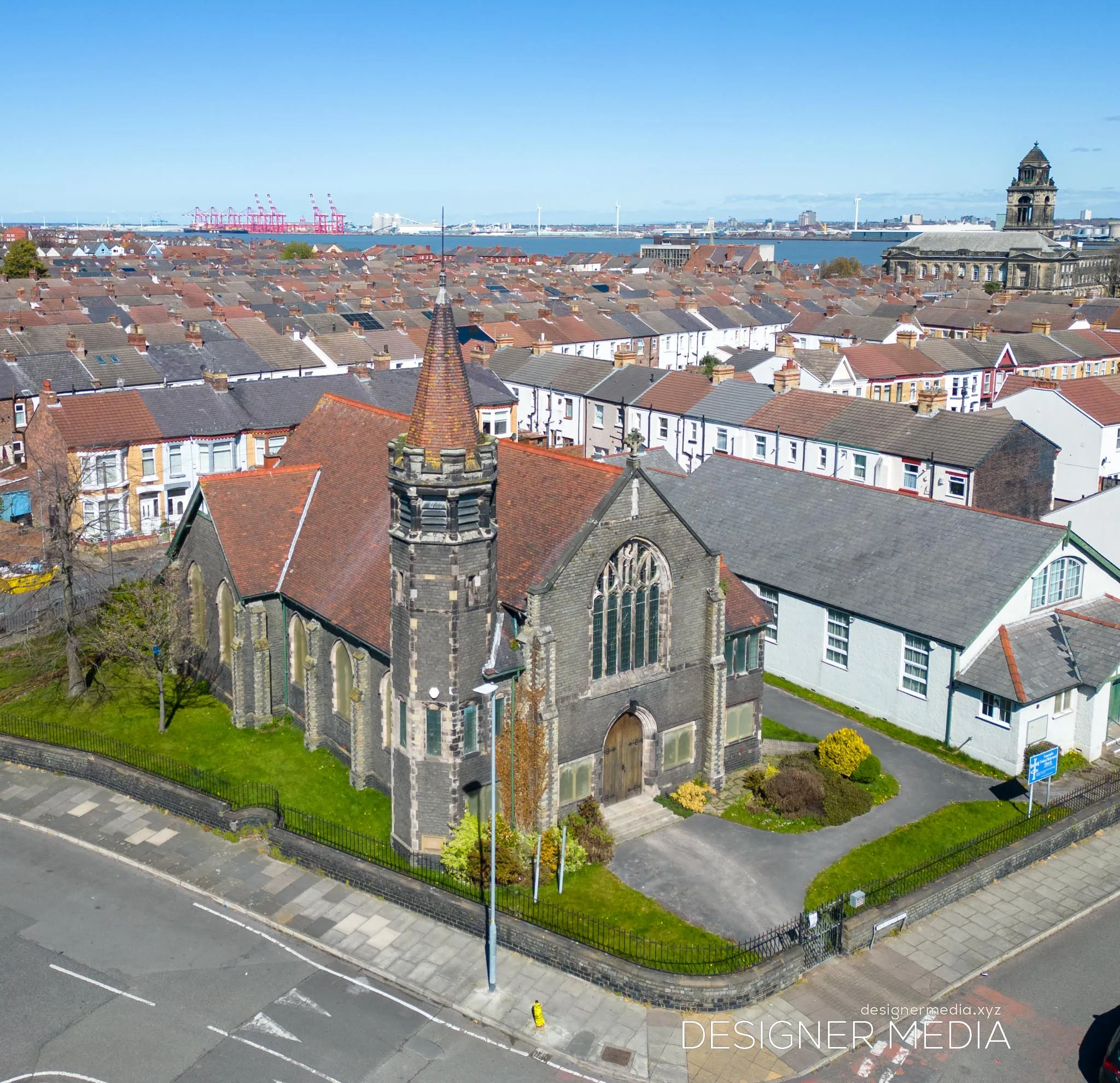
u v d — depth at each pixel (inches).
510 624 1638.8
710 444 3678.6
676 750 1803.6
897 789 1843.0
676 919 1480.1
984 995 1339.8
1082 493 3531.0
